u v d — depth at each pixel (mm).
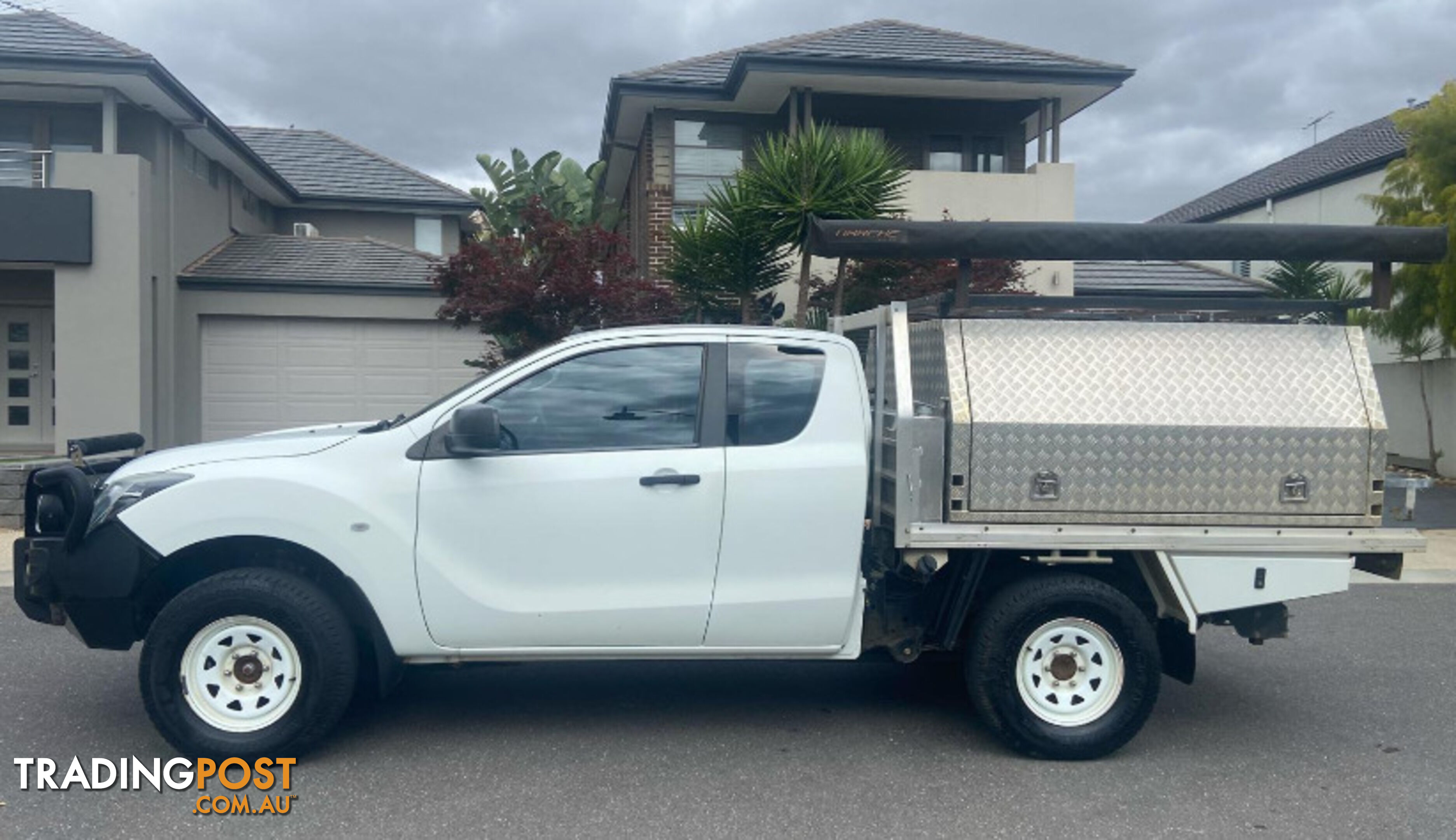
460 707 6137
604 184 23516
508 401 5348
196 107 15898
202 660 5137
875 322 6113
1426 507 14938
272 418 17562
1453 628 8305
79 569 5098
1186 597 5410
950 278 12289
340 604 5391
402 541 5156
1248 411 5453
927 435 5371
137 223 14898
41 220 14594
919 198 16656
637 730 5781
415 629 5195
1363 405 5512
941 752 5523
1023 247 5645
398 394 17953
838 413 5406
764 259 11531
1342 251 5590
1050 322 5625
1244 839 4523
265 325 17500
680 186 18062
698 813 4719
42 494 5312
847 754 5469
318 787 4965
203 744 5074
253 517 5094
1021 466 5371
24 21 15188
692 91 17094
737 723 5926
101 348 14844
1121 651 5391
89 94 15414
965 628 5695
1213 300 5816
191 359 17094
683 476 5230
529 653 5273
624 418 5363
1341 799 4965
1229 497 5438
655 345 5434
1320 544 5379
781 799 4887
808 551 5309
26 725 5734
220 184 19000
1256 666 7230
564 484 5199
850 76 16344
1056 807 4836
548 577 5227
